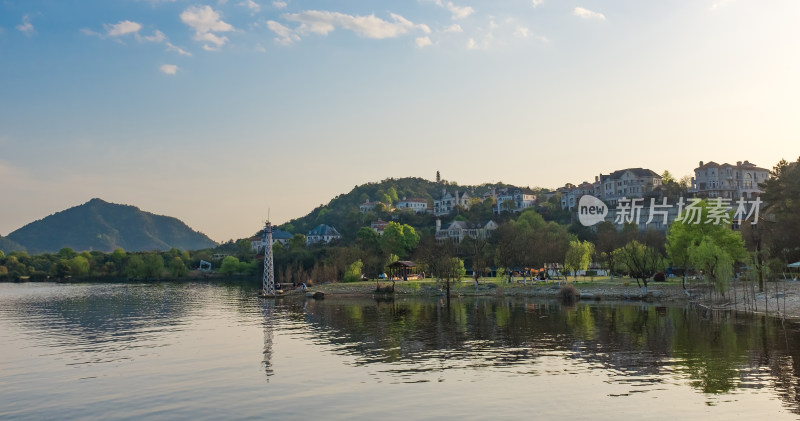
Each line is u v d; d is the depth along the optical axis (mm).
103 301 166500
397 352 70562
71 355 73312
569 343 73625
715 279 117750
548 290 156000
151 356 71562
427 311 121438
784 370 55344
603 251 190875
